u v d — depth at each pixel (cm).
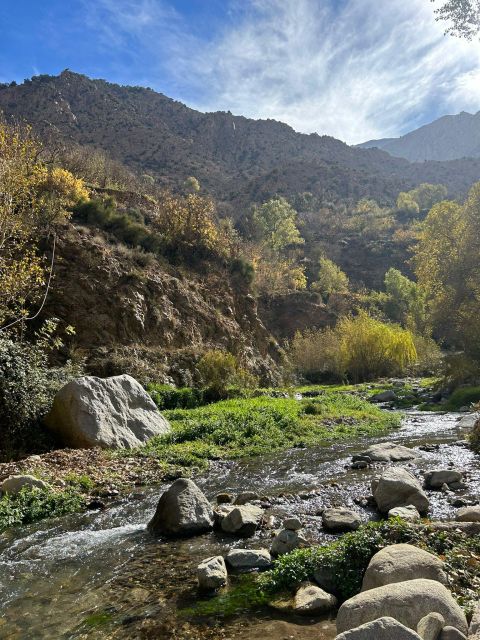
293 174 16238
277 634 444
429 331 4144
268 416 1684
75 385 1361
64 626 479
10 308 1622
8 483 910
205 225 3953
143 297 2806
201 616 486
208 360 2423
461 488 888
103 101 15288
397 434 1605
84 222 3114
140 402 1522
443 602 394
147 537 723
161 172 12938
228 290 3831
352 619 388
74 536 739
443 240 3897
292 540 643
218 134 19300
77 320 2425
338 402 2267
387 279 7806
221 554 644
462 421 1773
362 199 14412
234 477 1088
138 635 457
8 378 1302
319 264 8619
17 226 1410
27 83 13500
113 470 1100
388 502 779
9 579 590
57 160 4209
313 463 1198
